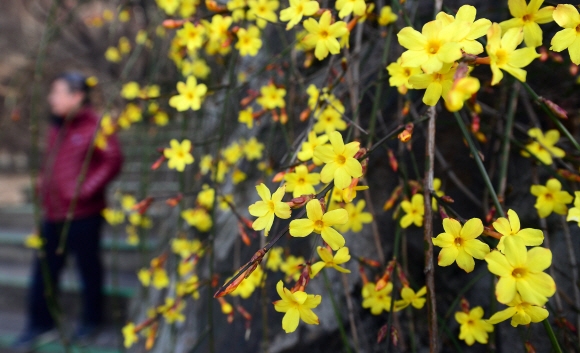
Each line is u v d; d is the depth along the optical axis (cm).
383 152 35
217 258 48
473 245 16
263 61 48
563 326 24
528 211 30
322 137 24
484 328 23
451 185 33
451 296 32
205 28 31
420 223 24
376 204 35
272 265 33
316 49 22
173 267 55
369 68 38
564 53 31
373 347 33
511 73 15
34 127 43
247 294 30
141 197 57
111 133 48
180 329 51
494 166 32
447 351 32
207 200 40
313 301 18
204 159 44
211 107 57
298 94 41
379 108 33
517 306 16
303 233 17
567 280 28
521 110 33
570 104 31
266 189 19
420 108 34
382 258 30
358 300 34
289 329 18
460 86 14
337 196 23
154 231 79
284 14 23
